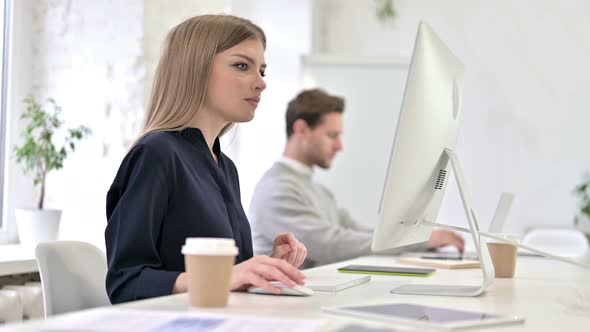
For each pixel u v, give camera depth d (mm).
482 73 4676
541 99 4602
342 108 3148
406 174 1337
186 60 1604
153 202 1438
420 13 4785
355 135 4594
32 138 2715
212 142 1697
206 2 3324
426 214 1517
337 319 986
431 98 1372
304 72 4578
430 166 1420
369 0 4840
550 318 1085
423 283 1574
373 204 4559
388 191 1325
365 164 4582
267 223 2900
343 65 4602
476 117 4676
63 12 3051
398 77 4602
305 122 3074
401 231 1422
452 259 2367
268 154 4449
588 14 4555
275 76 4516
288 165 3043
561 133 4566
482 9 4691
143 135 1571
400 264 2186
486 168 4645
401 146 1315
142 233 1409
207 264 1045
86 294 1632
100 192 2998
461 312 1050
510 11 4652
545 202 4566
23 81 3008
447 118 1468
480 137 4660
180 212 1508
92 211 3004
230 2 4305
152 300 1120
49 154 2719
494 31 4672
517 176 4609
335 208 3365
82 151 3027
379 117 4598
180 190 1510
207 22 1626
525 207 4590
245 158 4457
